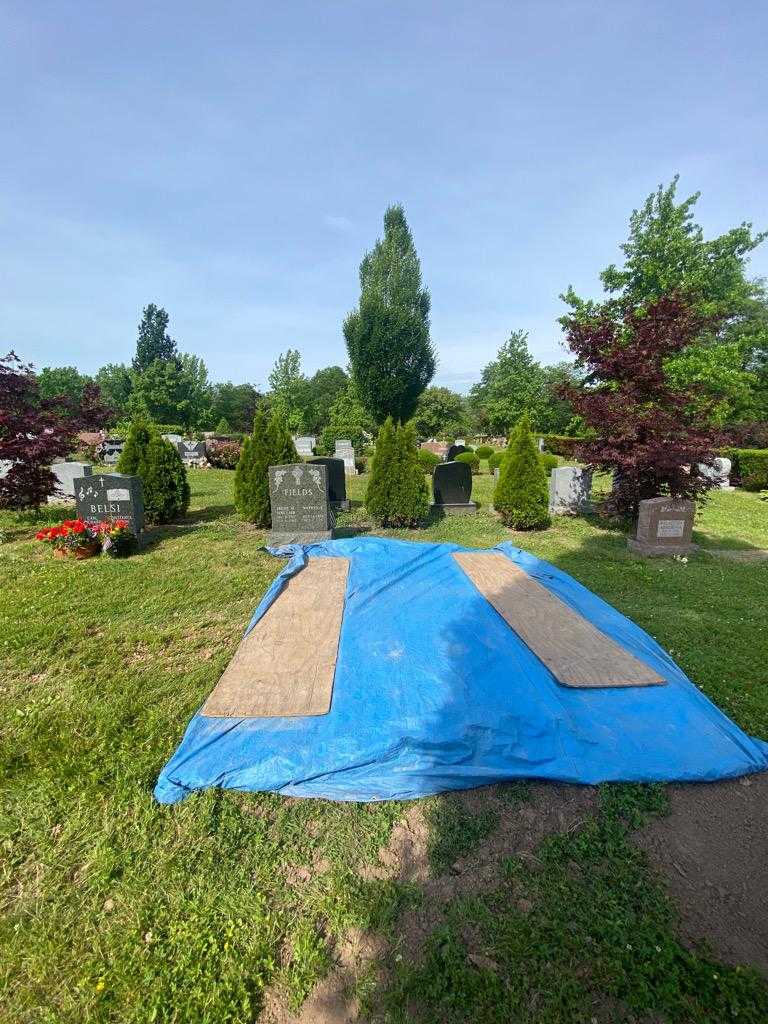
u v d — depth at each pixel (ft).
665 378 26.45
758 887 6.57
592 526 30.27
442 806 7.89
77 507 23.90
